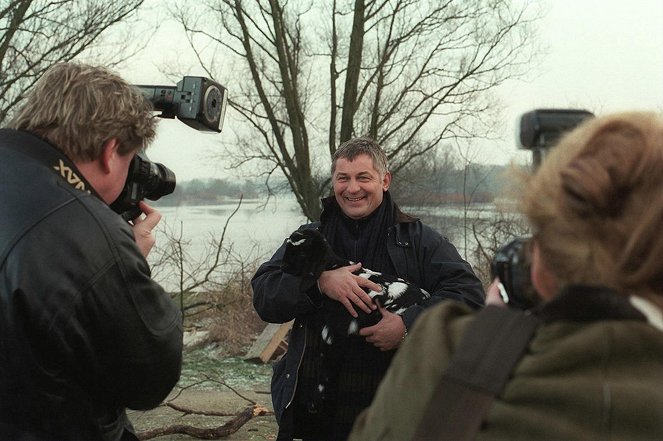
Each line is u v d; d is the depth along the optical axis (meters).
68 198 1.57
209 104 2.20
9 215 1.53
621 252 0.82
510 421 0.79
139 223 2.05
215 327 8.01
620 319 0.80
